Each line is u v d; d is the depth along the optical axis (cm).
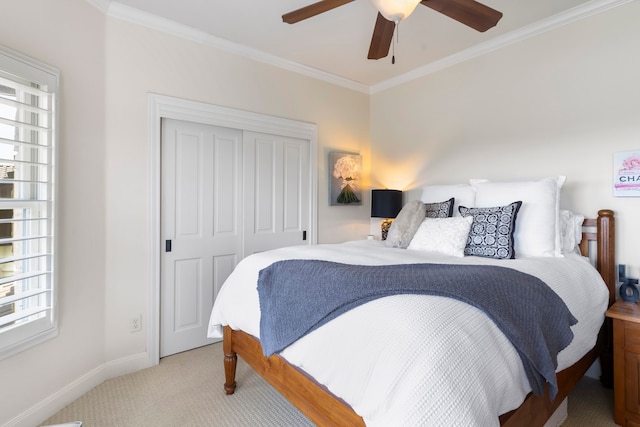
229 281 197
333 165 353
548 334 121
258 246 304
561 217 218
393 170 363
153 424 173
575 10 228
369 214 387
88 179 208
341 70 338
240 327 179
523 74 259
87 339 207
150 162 240
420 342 92
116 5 224
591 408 187
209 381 218
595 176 223
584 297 168
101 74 218
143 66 238
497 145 275
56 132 184
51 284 179
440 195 272
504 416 104
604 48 220
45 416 177
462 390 86
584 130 228
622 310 178
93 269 212
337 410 120
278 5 228
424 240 220
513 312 112
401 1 141
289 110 322
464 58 296
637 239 206
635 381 166
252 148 300
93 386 209
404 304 105
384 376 93
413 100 342
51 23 184
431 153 326
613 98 216
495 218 205
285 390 149
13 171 168
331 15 240
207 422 174
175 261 259
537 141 251
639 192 205
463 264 164
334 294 123
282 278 153
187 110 258
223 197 284
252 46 287
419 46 284
